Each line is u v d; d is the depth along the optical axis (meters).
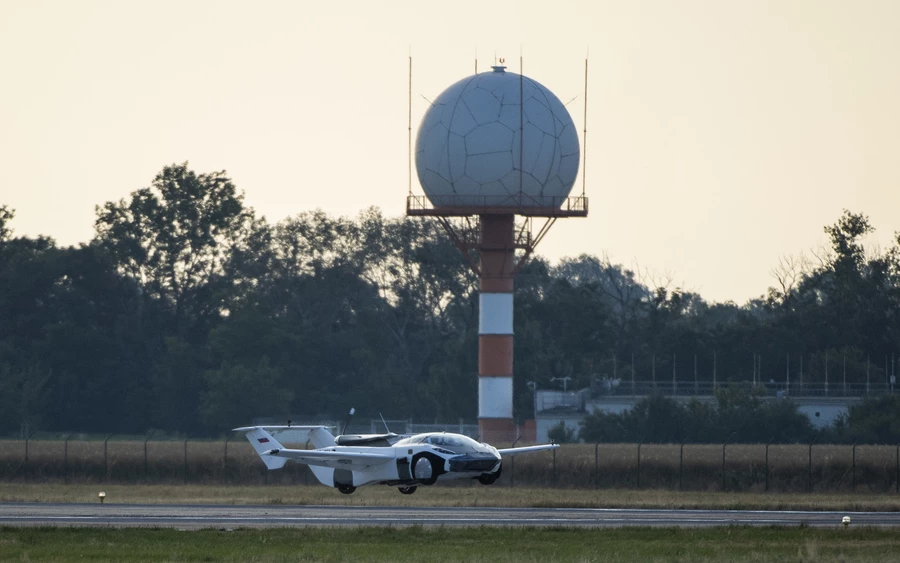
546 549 145.75
